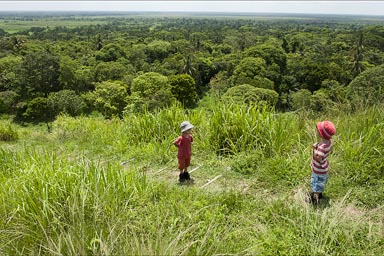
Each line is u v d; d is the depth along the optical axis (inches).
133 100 1328.7
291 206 154.5
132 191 165.8
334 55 2346.2
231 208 156.6
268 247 125.6
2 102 1600.6
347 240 128.1
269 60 2053.4
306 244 126.6
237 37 3489.2
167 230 132.6
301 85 1802.4
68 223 136.5
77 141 332.2
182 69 2016.5
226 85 1846.7
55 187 151.1
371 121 217.0
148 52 2701.8
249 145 226.7
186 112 318.7
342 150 200.1
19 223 139.9
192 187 185.8
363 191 165.5
